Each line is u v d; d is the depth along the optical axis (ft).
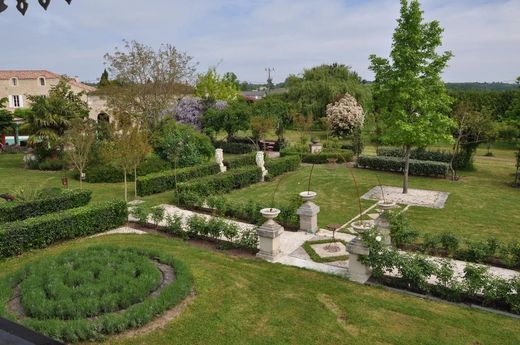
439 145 102.22
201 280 25.61
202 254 30.78
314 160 80.07
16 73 145.07
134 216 39.40
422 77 48.75
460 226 40.11
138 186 51.62
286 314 21.71
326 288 25.08
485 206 47.80
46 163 70.90
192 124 93.56
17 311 20.51
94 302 20.43
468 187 58.49
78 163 54.03
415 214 44.50
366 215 43.80
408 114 50.16
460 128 68.39
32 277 23.44
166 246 32.71
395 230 33.37
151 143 67.41
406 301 23.57
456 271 28.25
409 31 47.06
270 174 64.23
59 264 25.75
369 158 73.00
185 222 38.47
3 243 30.07
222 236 34.81
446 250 32.09
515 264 29.37
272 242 29.94
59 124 70.74
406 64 47.91
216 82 136.77
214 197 43.70
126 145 46.70
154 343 18.65
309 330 20.16
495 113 103.04
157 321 20.47
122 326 19.21
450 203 49.21
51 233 33.06
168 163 66.44
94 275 24.38
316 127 127.65
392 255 25.72
